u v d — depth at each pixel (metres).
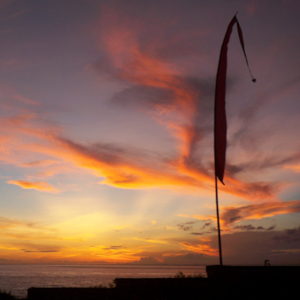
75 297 11.13
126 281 11.75
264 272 11.95
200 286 11.82
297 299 10.91
